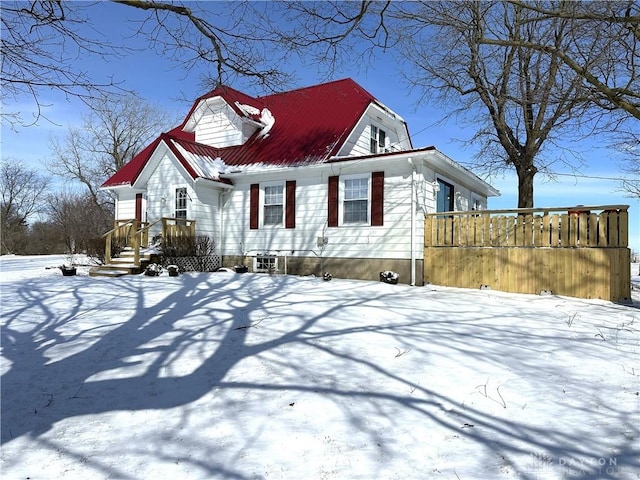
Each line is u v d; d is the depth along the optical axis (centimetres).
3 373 475
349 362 493
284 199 1454
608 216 970
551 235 1036
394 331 621
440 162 1270
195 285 1047
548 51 920
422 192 1219
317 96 1750
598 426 340
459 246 1162
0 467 301
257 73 683
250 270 1513
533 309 830
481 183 1744
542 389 416
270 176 1477
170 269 1251
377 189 1282
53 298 866
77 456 314
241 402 398
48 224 4972
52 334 611
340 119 1518
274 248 1466
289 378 450
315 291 976
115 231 1529
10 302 830
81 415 381
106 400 410
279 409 383
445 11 1084
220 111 1756
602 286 962
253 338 581
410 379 444
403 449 313
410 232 1224
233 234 1562
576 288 993
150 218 1595
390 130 1775
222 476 285
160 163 1576
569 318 745
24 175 5147
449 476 277
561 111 1252
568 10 894
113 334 605
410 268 1222
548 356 518
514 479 271
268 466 295
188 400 406
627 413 362
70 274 1308
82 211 4119
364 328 633
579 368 476
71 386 441
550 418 356
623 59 935
